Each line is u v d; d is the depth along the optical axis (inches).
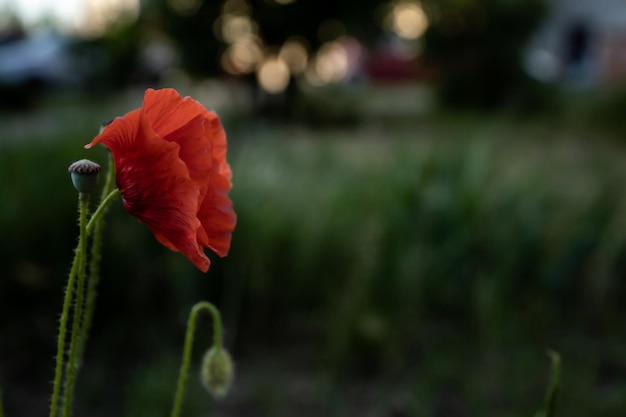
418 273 153.3
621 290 176.4
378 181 192.7
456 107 644.1
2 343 145.9
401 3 584.1
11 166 164.4
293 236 165.5
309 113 572.7
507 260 163.3
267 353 153.9
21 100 555.8
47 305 150.3
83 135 181.6
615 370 149.6
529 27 641.6
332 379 139.1
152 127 42.1
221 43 559.2
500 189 179.5
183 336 152.3
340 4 564.4
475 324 158.6
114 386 137.2
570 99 569.0
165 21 556.1
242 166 182.4
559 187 206.7
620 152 346.3
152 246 153.2
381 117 599.2
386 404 134.0
